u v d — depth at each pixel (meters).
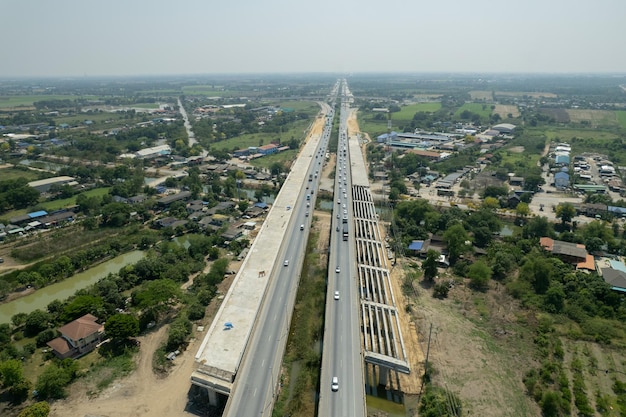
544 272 117.44
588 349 95.88
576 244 142.00
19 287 121.12
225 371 77.25
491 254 137.50
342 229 147.75
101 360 90.62
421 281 127.06
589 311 108.94
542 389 84.38
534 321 106.94
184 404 79.38
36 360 90.38
